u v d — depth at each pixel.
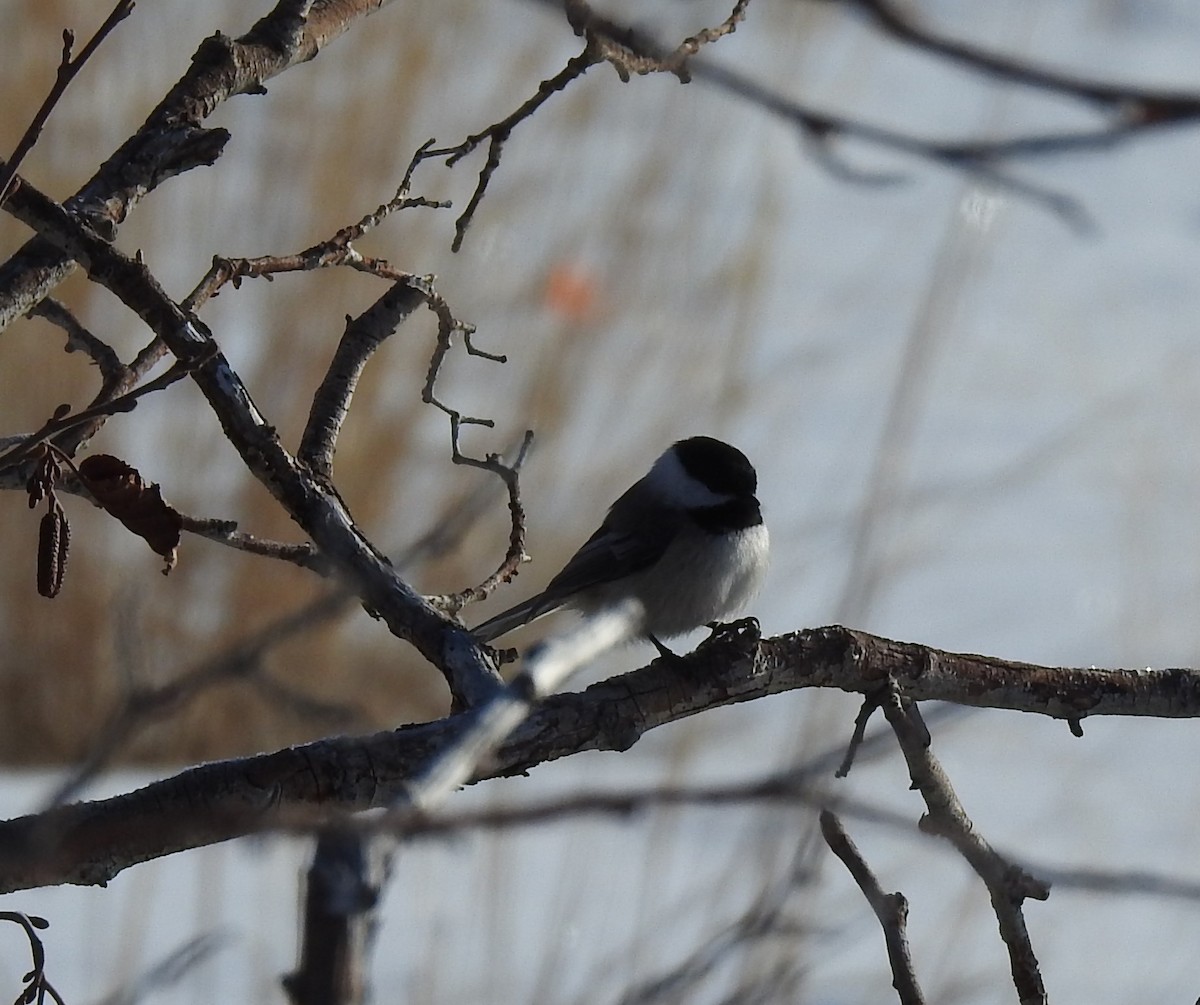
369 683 11.70
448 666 4.11
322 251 4.60
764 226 14.09
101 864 3.41
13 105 12.43
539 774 9.85
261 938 7.27
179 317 4.27
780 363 17.34
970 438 17.53
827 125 2.24
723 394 13.38
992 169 2.23
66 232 4.23
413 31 13.30
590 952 7.11
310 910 2.58
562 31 14.01
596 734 4.24
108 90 12.72
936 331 18.91
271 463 4.30
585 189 13.84
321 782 3.68
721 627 8.04
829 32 14.78
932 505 15.88
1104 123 2.10
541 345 12.95
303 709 2.71
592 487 12.62
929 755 4.20
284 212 12.78
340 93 13.06
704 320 13.67
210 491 11.94
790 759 8.12
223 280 4.45
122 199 4.67
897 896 3.82
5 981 6.89
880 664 4.46
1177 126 1.86
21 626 11.55
